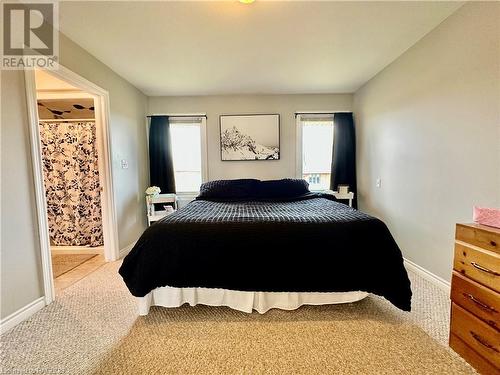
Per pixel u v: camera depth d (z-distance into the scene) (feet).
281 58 8.50
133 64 8.79
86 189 10.55
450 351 4.50
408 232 8.21
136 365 4.26
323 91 12.05
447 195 6.54
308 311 5.79
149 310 5.82
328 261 5.56
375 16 6.24
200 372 4.11
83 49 7.65
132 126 10.79
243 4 5.72
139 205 11.46
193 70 9.36
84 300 6.44
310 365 4.23
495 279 3.81
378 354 4.45
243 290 5.58
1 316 5.15
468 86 5.81
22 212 5.63
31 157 5.84
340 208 7.47
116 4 5.63
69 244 10.64
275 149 12.42
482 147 5.51
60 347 4.69
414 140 7.80
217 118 12.46
